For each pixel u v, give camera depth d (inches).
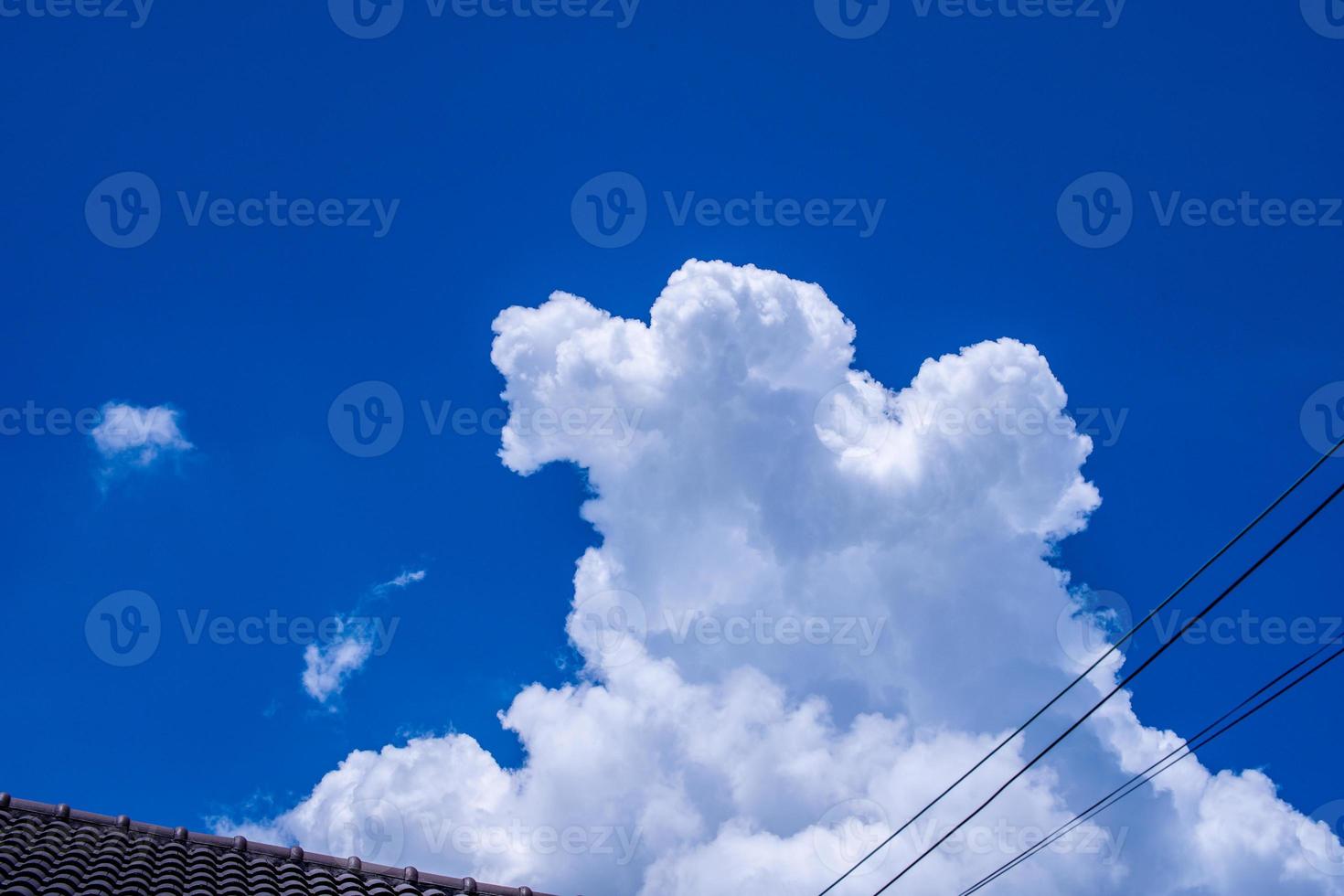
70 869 343.9
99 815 400.5
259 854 399.5
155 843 390.9
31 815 392.5
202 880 362.3
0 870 330.6
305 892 368.8
